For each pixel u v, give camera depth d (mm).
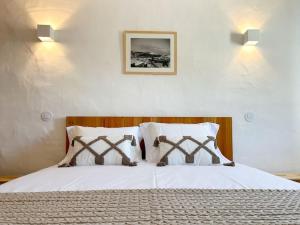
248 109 2689
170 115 2629
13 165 2508
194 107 2650
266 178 1575
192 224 822
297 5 2750
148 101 2619
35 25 2568
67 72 2574
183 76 2650
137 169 1874
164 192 1228
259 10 2725
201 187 1365
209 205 1021
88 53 2598
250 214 912
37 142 2533
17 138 2520
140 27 2639
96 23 2611
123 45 2617
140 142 2453
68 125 2516
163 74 2633
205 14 2680
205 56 2674
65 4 2594
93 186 1385
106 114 2586
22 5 2568
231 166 2037
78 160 2053
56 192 1228
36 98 2543
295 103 2730
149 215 906
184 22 2666
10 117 2521
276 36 2732
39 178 1574
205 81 2666
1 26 2549
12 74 2539
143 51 2629
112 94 2600
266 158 2686
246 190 1259
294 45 2746
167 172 1763
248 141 2678
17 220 864
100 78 2596
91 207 1003
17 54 2549
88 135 2236
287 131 2715
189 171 1801
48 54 2566
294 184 1433
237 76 2691
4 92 2527
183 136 2232
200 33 2674
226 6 2695
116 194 1195
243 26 2707
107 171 1796
